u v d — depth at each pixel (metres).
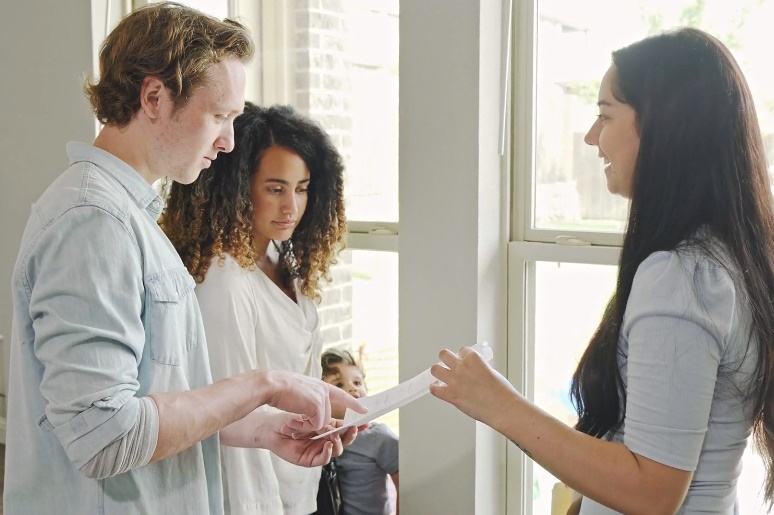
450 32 2.04
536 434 1.20
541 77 2.12
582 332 2.12
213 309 1.78
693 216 1.19
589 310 2.11
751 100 1.23
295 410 1.37
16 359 1.26
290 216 1.88
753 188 1.21
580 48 2.06
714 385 1.13
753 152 1.22
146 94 1.25
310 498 2.01
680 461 1.11
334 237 2.00
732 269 1.15
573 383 1.38
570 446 1.17
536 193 2.16
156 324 1.26
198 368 1.38
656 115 1.21
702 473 1.20
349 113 2.35
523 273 2.15
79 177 1.22
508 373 2.21
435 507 2.18
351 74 2.33
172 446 1.20
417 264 2.15
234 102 1.31
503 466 2.21
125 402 1.14
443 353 1.31
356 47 2.32
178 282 1.31
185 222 1.81
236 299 1.79
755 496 1.93
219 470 1.44
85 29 2.52
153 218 1.34
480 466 2.13
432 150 2.10
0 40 2.69
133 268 1.20
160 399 1.20
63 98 2.59
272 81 2.46
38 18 2.60
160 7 1.28
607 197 2.07
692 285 1.12
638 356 1.14
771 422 1.22
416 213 2.14
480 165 2.05
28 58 2.64
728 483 1.21
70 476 1.23
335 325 2.43
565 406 2.16
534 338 2.19
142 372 1.26
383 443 2.23
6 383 2.99
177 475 1.32
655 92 1.21
